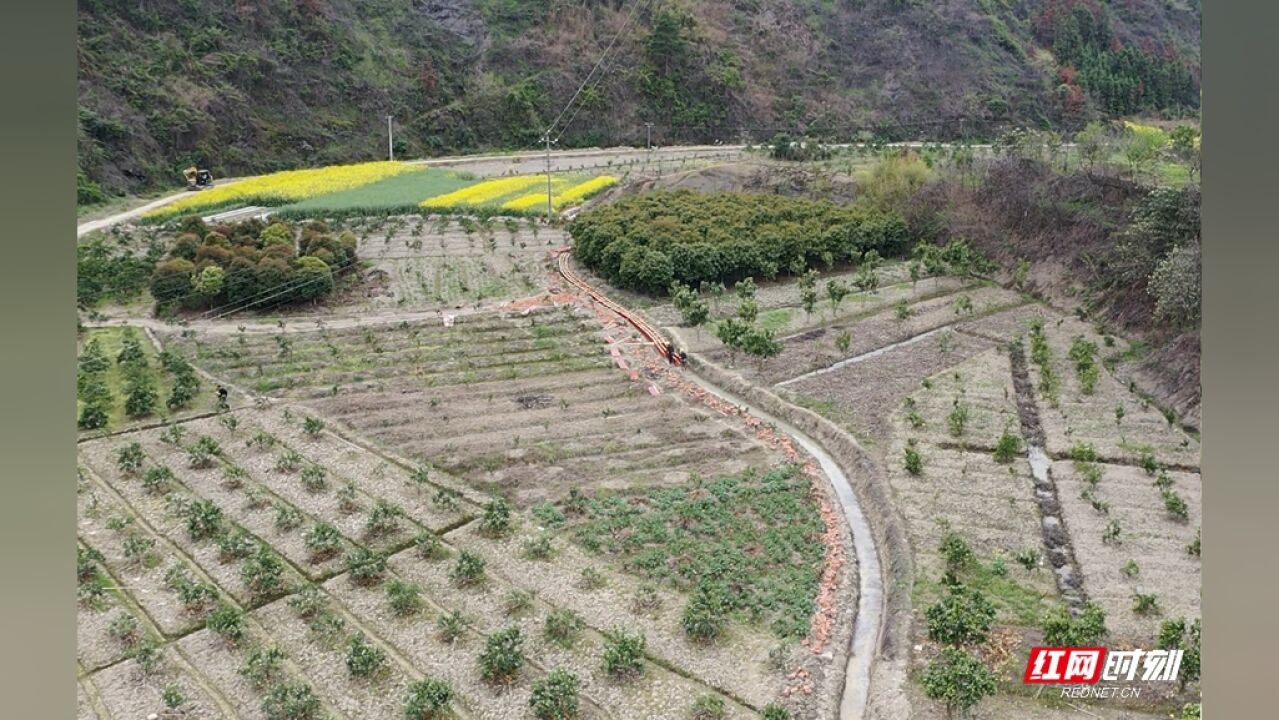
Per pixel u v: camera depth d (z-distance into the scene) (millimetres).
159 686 17750
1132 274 36312
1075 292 39625
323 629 19219
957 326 37844
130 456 25969
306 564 21719
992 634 18750
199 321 38844
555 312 40281
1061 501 24156
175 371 32406
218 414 29812
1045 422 28812
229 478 25422
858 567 21938
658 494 24797
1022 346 35188
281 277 39969
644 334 37781
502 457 26906
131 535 22953
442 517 23781
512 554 22094
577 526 23281
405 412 30047
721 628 19250
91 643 18984
